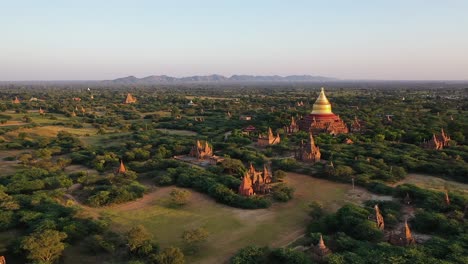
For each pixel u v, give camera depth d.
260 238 79.19
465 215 84.12
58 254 69.00
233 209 95.00
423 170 120.81
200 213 92.38
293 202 99.19
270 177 114.75
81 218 82.81
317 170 121.31
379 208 90.38
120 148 157.12
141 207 96.00
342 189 107.94
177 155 148.25
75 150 154.62
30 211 84.38
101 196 96.56
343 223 80.25
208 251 73.69
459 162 122.19
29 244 67.25
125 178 114.75
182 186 110.88
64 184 107.94
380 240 74.12
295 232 82.00
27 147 163.62
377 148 143.88
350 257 63.88
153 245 72.94
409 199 94.69
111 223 85.69
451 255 63.69
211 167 123.38
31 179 110.50
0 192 94.31
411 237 73.06
